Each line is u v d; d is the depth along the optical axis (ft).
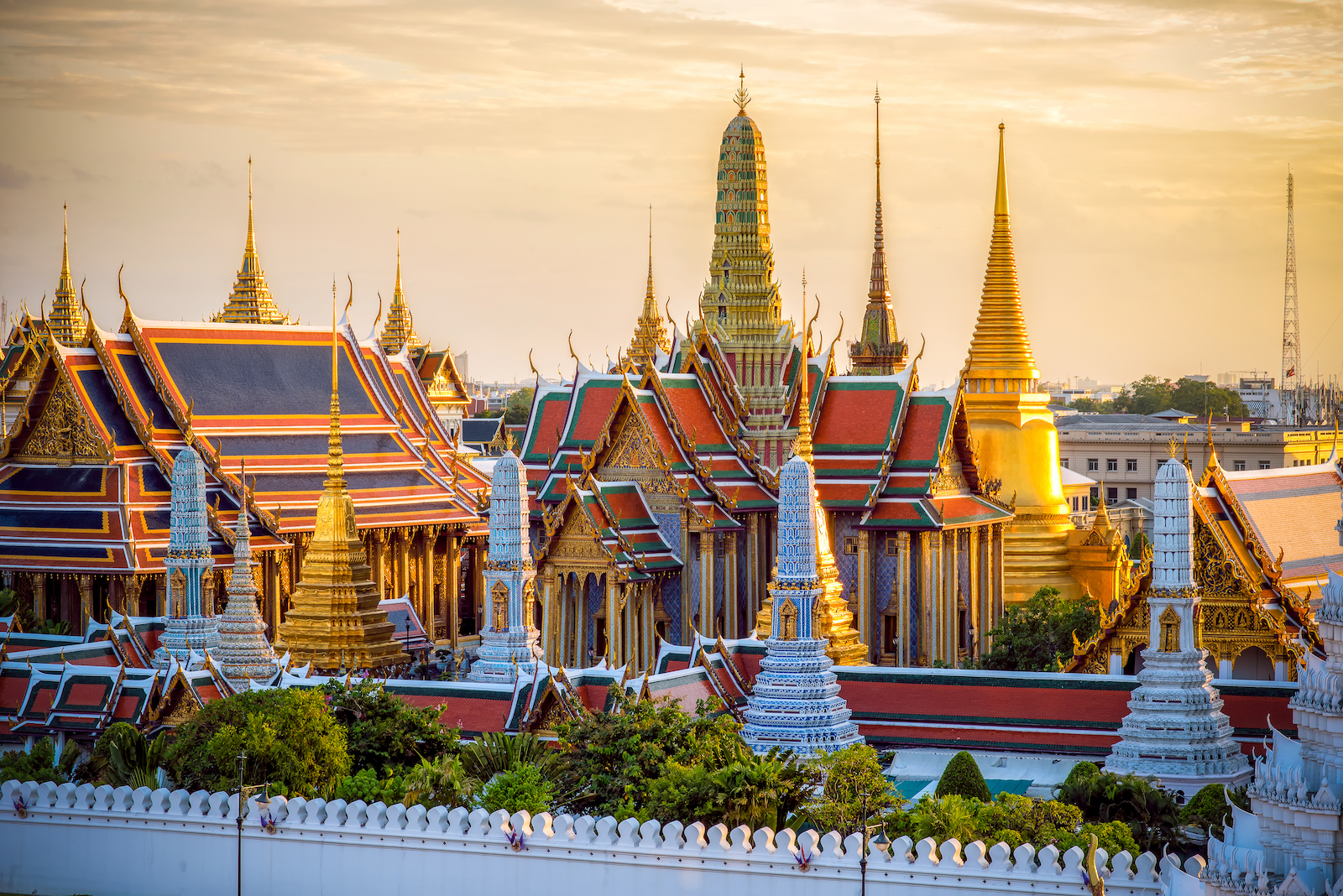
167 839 244.63
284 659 339.77
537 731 289.74
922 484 436.35
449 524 500.33
